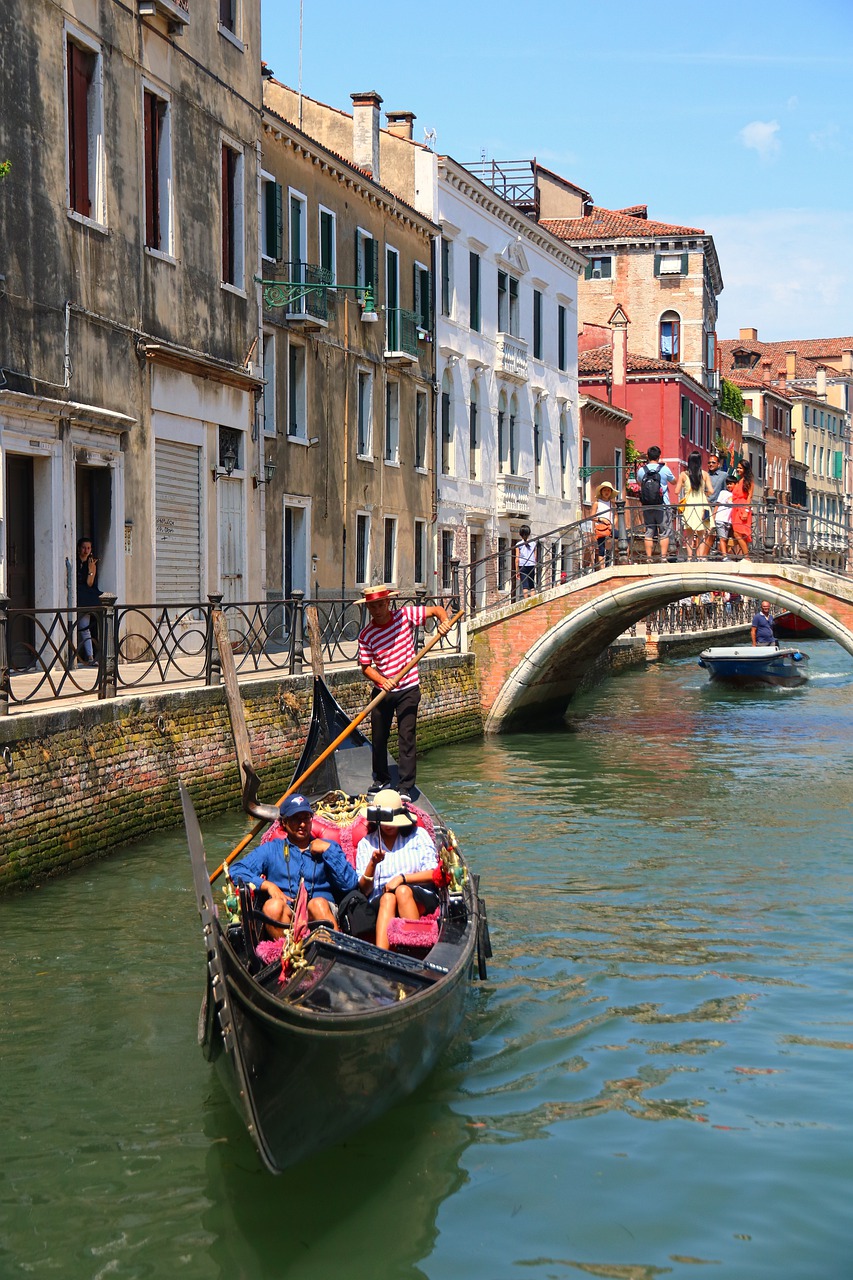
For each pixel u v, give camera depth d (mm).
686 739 21094
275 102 26562
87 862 10805
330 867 7832
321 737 10922
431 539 28297
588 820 14055
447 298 29109
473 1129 6578
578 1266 5387
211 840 11891
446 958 7207
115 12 15453
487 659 21688
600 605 21172
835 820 14094
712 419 52250
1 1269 5324
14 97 13492
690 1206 5855
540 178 51156
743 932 9867
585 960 9195
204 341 17984
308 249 22328
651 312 49219
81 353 14805
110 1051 7371
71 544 14531
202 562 17953
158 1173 6059
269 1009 5453
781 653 29547
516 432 33562
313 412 22609
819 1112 6789
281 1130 5602
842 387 82438
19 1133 6418
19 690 11867
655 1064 7387
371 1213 5766
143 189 16234
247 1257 5422
